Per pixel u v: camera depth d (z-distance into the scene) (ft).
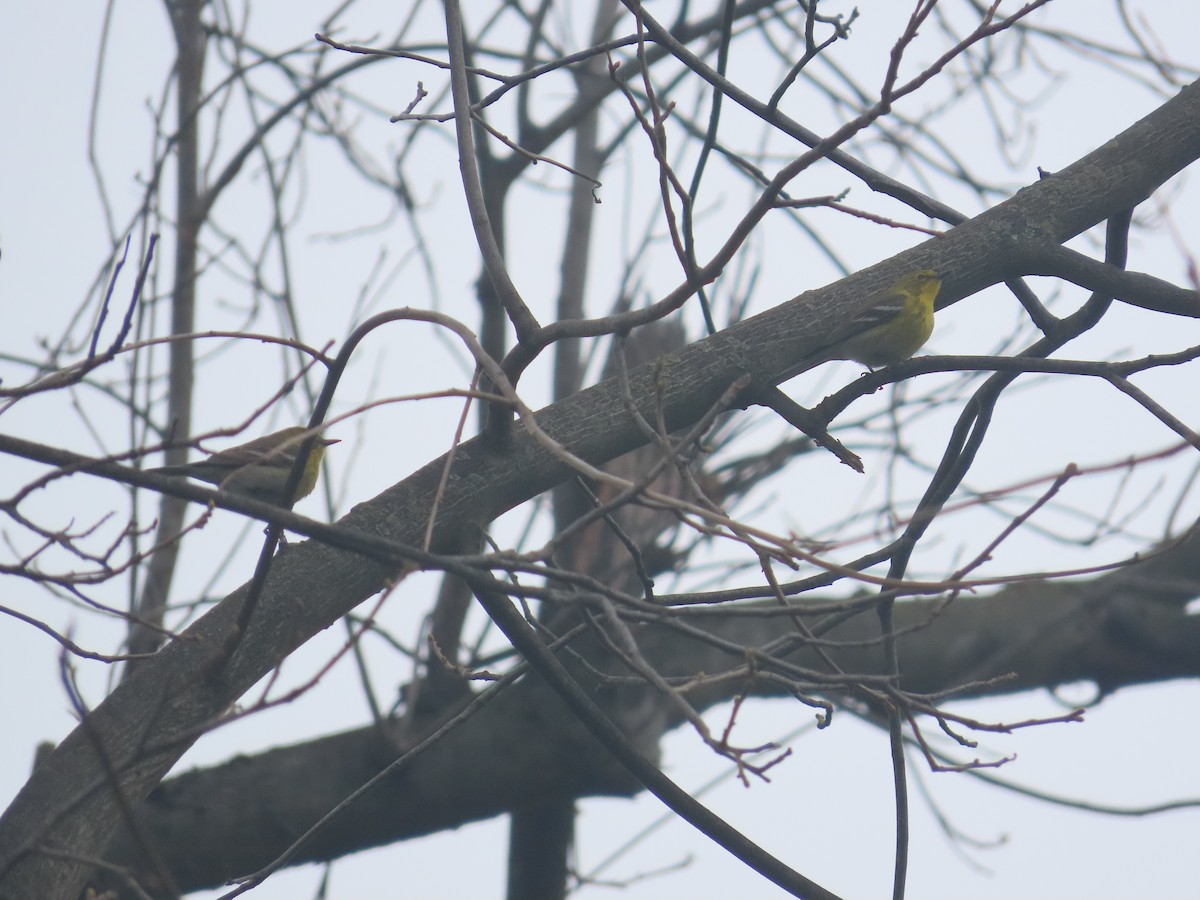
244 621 25.00
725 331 30.99
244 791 45.83
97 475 21.20
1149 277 31.71
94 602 21.47
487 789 48.47
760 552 20.49
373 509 28.76
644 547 52.19
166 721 26.27
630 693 52.39
